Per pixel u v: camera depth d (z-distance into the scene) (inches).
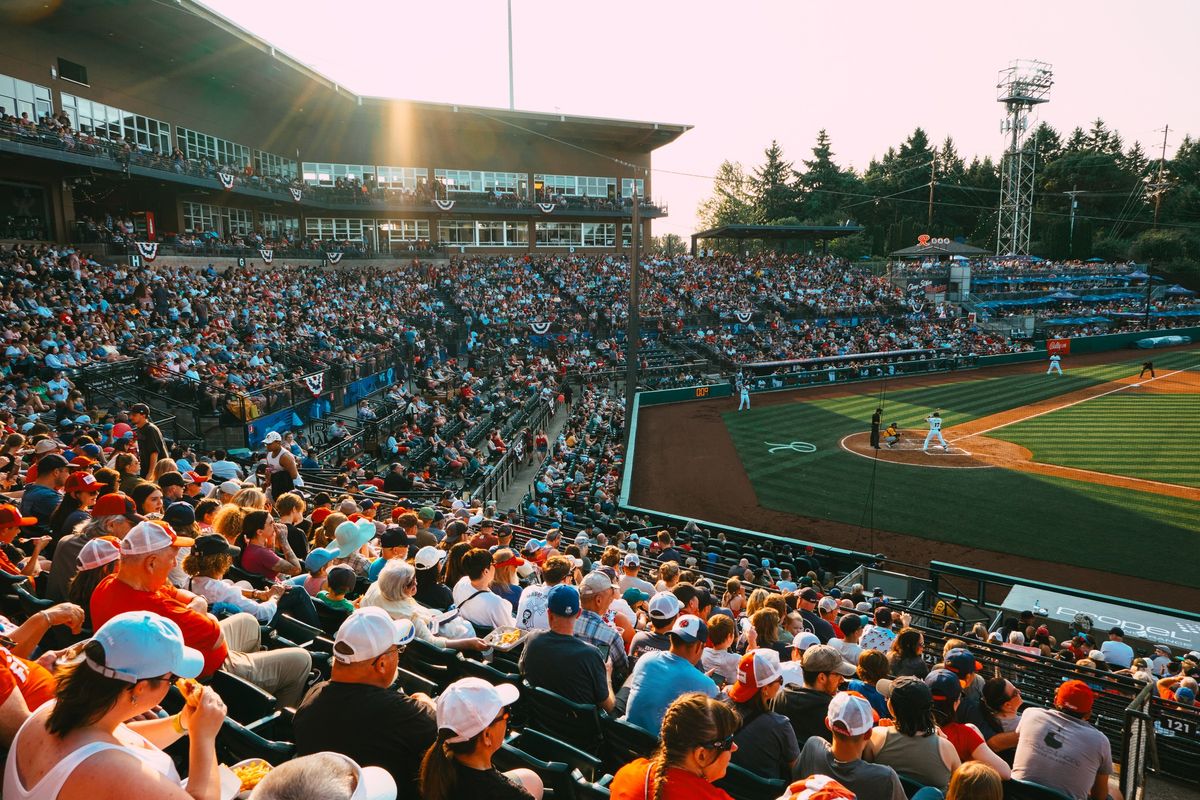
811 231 2728.8
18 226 1211.2
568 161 2556.6
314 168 2228.1
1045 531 866.1
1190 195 3946.9
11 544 280.7
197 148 1694.1
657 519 830.5
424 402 1206.9
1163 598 698.8
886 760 194.9
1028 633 540.4
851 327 2330.2
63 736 107.0
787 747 193.0
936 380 1991.9
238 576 296.0
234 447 832.3
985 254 3351.4
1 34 1182.3
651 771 128.7
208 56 1503.4
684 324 2128.4
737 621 378.9
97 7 1203.9
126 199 1562.5
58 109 1293.1
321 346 1273.4
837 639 335.6
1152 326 2812.5
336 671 152.0
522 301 2001.7
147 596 178.4
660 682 195.9
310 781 93.4
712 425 1492.4
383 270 2028.8
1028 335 2613.2
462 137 2401.6
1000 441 1299.2
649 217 2566.4
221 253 1534.2
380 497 586.9
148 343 948.6
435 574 295.6
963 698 257.1
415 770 149.6
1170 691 375.2
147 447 453.1
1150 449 1215.6
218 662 184.5
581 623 253.9
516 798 125.0
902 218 4286.4
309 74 1673.2
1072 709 214.8
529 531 590.2
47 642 224.2
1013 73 3304.6
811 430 1419.8
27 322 815.1
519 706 213.2
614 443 1226.0
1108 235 4052.7
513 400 1342.3
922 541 849.5
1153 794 302.7
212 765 125.0
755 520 940.6
